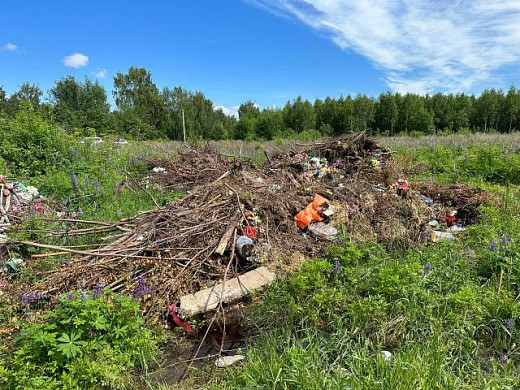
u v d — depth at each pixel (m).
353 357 3.02
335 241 5.10
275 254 4.87
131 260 4.36
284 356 3.13
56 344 2.88
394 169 8.48
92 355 3.02
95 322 3.07
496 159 9.77
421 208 6.37
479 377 2.87
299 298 4.00
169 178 8.55
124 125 29.03
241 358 3.37
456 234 5.84
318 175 8.17
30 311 3.81
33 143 8.87
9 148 8.37
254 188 6.55
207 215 5.29
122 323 3.34
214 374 3.19
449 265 4.50
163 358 3.46
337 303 3.71
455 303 3.59
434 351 3.00
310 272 4.17
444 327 3.45
